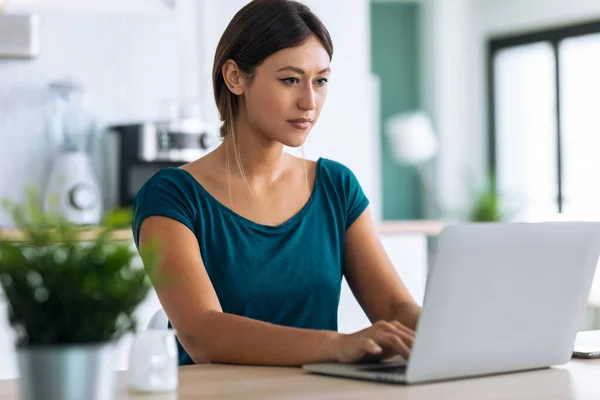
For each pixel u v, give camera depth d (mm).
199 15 4859
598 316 4953
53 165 4551
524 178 8938
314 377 1629
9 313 1149
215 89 2195
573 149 8383
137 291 1160
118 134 4750
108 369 1171
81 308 1126
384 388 1511
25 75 4633
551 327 1700
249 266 2148
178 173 2156
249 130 2168
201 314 1891
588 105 8227
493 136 9242
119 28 4832
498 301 1603
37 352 1122
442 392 1479
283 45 2018
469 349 1585
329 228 2264
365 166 5129
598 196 8125
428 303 1512
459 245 1516
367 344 1671
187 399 1420
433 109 9594
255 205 2188
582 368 1748
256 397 1430
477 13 9359
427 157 9219
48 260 1121
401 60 9805
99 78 4797
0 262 1108
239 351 1797
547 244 1646
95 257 1141
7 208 1162
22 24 4457
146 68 4879
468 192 9375
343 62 5066
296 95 2045
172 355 1495
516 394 1467
